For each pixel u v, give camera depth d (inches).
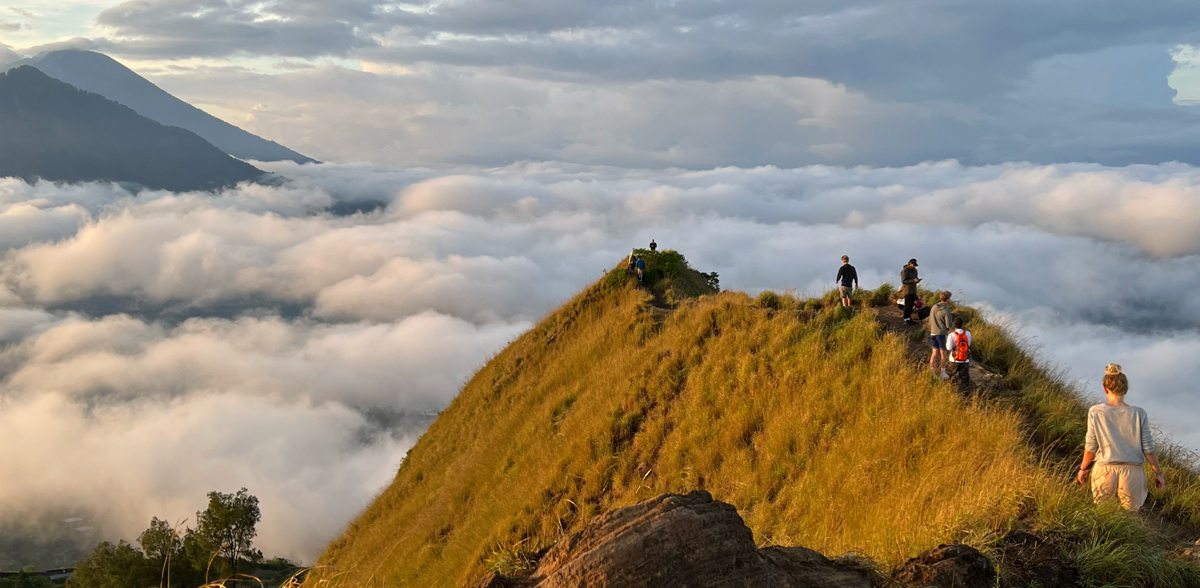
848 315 741.9
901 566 223.3
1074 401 488.7
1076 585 221.3
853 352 634.8
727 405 666.2
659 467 642.2
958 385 528.4
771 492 520.4
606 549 175.6
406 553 838.5
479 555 645.9
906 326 720.3
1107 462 279.6
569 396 908.6
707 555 173.9
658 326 979.3
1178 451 393.7
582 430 764.6
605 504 631.2
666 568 171.0
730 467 580.1
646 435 694.5
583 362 1013.2
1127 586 223.5
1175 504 325.7
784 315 781.3
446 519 864.9
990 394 513.3
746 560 177.3
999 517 279.3
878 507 384.5
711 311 872.3
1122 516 258.1
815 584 189.6
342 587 280.7
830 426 542.6
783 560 200.4
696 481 594.9
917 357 613.0
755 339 751.7
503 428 1000.2
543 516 653.3
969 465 378.9
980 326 653.3
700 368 757.9
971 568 214.4
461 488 912.3
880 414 510.3
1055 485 296.5
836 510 423.5
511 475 813.2
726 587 170.6
